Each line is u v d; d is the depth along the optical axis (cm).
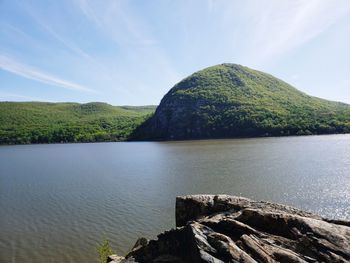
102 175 6638
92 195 4650
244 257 906
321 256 887
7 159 11312
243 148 11350
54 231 3148
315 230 982
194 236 1019
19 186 5625
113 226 3244
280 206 1270
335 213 3400
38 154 13262
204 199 1384
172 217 3472
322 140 13638
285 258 896
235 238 1040
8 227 3309
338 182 4806
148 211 3712
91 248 2728
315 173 5603
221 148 11819
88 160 10075
